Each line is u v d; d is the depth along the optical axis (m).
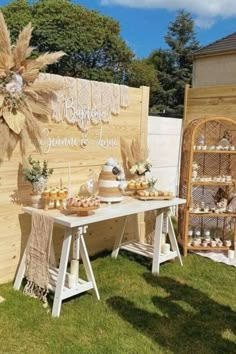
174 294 3.44
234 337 2.78
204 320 3.00
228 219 4.82
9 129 3.15
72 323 2.84
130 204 3.71
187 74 25.94
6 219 3.32
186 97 5.68
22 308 3.00
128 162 4.36
